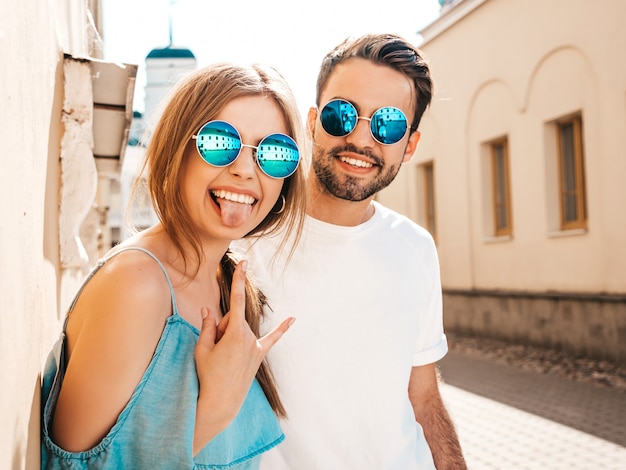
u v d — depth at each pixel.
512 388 8.16
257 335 1.62
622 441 5.83
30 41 1.24
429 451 2.11
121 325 1.10
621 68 9.05
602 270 9.59
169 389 1.14
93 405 1.09
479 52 12.59
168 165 1.26
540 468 5.20
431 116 14.48
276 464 1.85
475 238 13.01
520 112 11.45
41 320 1.29
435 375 2.24
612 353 9.26
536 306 10.92
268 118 1.30
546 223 10.87
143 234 1.29
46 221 1.67
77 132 2.51
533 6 10.91
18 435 0.88
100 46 4.82
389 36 2.06
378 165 2.00
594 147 9.65
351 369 1.94
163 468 1.12
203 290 1.34
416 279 2.12
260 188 1.30
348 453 1.90
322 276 1.97
